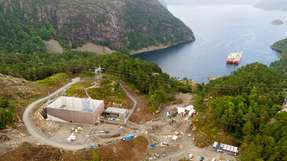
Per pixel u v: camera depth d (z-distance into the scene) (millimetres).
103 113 139625
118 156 112500
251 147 104625
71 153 110438
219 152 114125
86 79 179875
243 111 126625
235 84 165625
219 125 126000
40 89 164250
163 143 119688
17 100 148750
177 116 143125
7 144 113688
